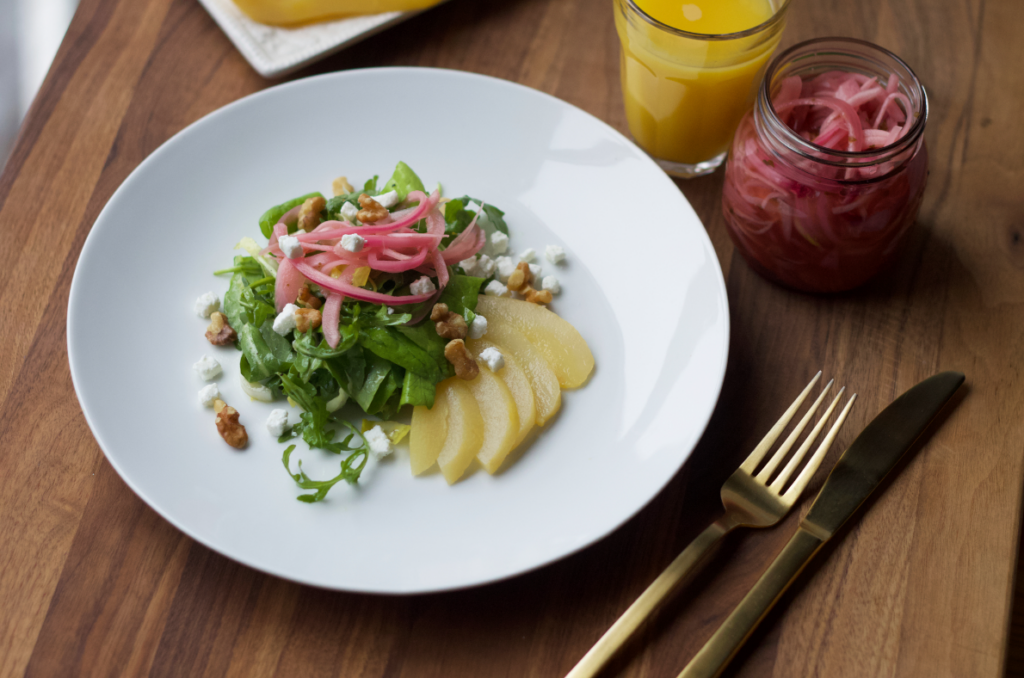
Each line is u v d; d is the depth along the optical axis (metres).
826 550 0.52
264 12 0.63
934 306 0.58
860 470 0.53
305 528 0.51
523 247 0.59
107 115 0.62
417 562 0.50
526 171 0.60
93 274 0.55
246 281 0.56
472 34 0.66
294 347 0.54
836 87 0.55
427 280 0.55
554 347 0.56
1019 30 0.65
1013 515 0.53
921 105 0.52
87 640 0.50
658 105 0.60
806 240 0.55
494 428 0.53
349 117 0.61
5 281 0.58
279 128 0.60
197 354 0.56
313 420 0.53
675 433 0.53
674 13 0.60
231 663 0.50
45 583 0.51
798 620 0.51
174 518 0.50
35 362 0.56
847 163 0.52
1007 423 0.55
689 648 0.51
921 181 0.54
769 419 0.55
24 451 0.54
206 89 0.64
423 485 0.52
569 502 0.52
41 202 0.60
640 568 0.52
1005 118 0.62
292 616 0.51
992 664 0.50
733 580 0.52
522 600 0.52
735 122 0.60
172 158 0.58
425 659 0.50
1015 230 0.59
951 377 0.55
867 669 0.50
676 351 0.55
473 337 0.56
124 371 0.54
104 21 0.65
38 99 0.62
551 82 0.65
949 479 0.54
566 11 0.66
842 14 0.66
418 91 0.61
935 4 0.66
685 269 0.56
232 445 0.53
